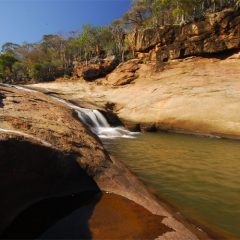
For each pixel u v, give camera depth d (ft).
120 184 24.80
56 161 21.81
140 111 93.71
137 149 54.03
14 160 18.74
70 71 187.21
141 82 121.29
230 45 106.63
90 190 23.15
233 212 26.16
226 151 53.47
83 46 214.69
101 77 157.38
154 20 176.96
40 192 20.22
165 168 40.55
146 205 22.17
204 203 28.12
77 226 17.97
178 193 30.71
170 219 20.35
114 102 106.52
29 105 39.06
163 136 73.67
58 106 50.70
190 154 50.29
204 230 21.01
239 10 107.04
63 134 28.25
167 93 98.48
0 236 15.84
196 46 113.60
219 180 35.58
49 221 18.02
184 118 82.69
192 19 122.01
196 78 102.73
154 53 128.16
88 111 82.79
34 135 24.64
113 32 204.74
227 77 97.25
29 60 249.14
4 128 23.90
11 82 217.97
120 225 18.58
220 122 76.13
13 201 17.99
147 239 17.28
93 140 31.58
